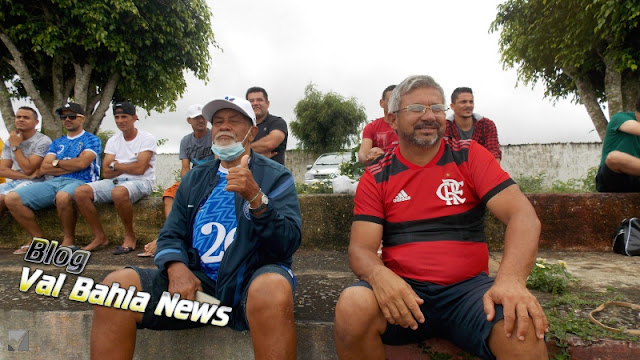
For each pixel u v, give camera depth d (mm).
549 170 13875
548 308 2016
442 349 1789
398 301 1477
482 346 1469
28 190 3705
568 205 3467
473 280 1647
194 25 12023
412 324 1476
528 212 1597
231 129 1961
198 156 4402
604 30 8602
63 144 3957
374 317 1529
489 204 1681
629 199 3389
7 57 10938
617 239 3281
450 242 1693
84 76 10930
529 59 10961
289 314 1596
